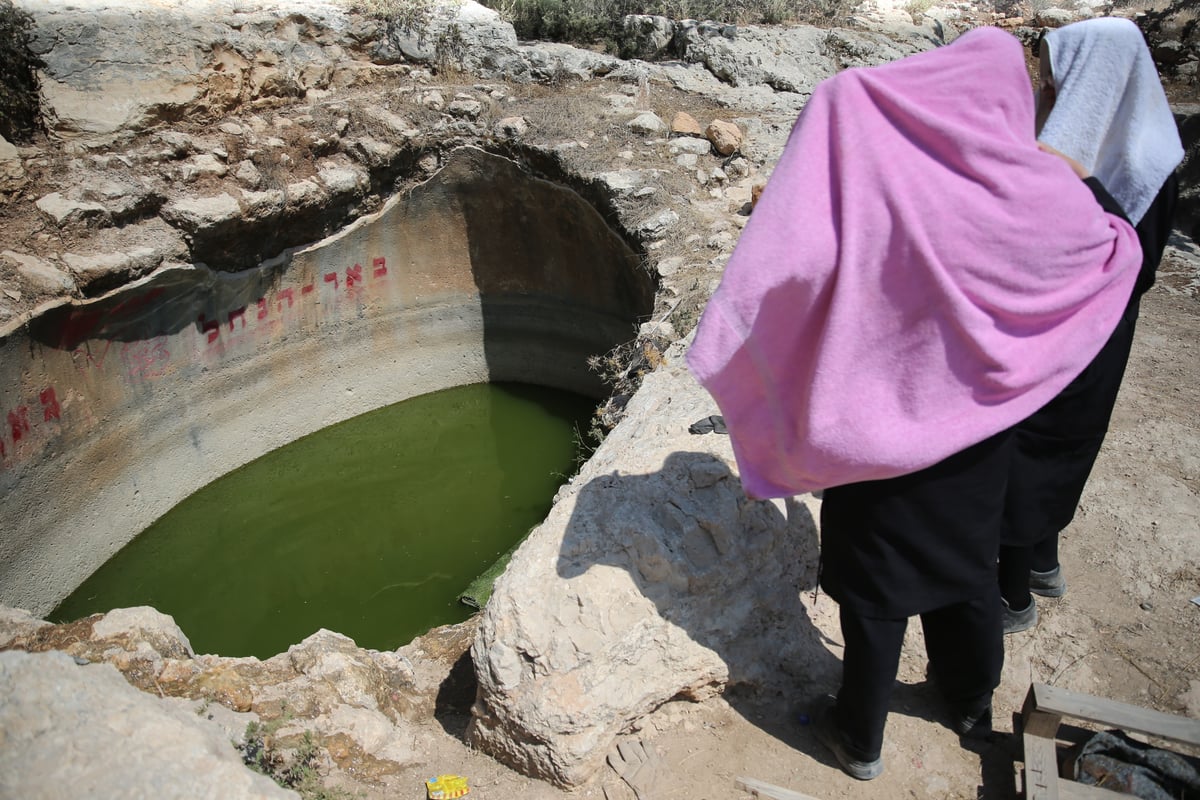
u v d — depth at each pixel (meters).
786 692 3.09
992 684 2.72
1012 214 2.11
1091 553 3.70
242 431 8.47
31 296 6.33
